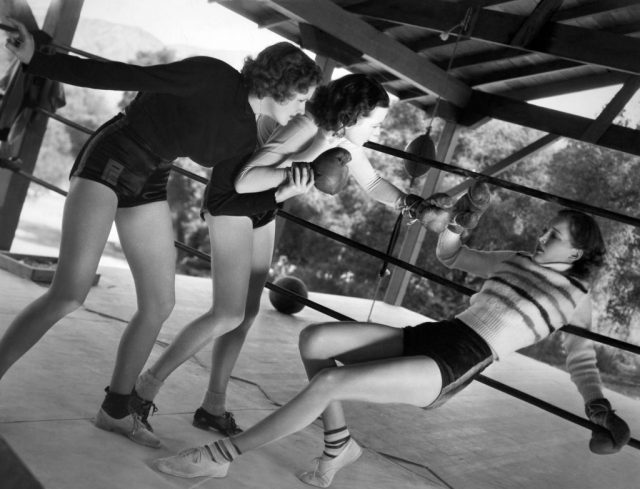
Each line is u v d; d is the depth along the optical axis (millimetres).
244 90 2100
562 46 7590
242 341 2627
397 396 2084
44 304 2033
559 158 19359
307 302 2977
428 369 2084
